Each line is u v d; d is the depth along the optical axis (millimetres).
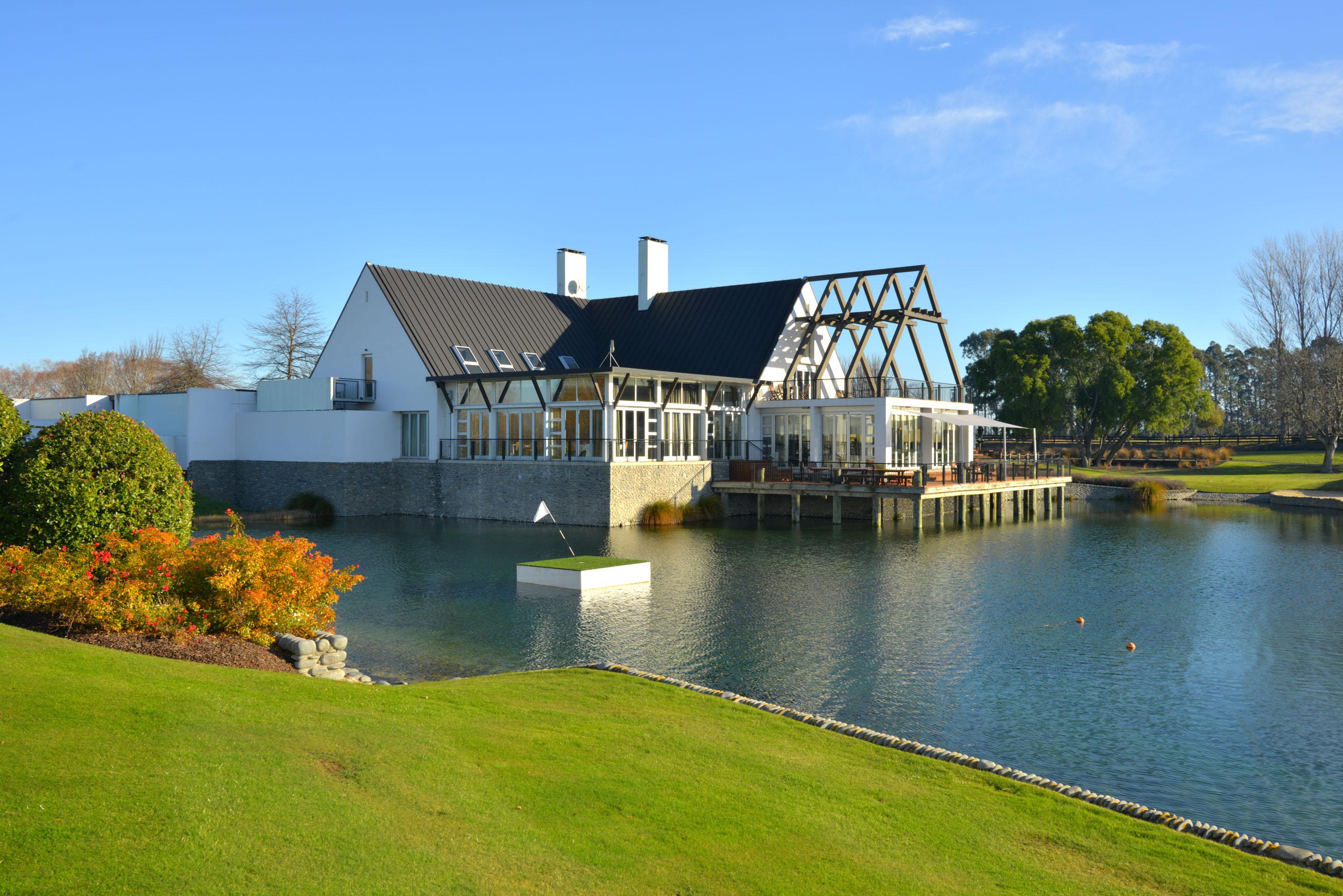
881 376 35125
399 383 37344
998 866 6262
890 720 11016
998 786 7988
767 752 8422
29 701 6879
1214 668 13547
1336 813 8578
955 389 40031
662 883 5488
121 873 4715
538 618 16328
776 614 16906
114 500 13102
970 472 34938
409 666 13086
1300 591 19844
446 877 5148
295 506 35969
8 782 5500
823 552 25469
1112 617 17016
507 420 34781
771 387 38688
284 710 7723
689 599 18219
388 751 7039
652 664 13289
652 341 41719
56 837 4961
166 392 63438
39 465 12789
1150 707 11688
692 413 35531
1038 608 17750
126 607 10523
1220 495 45469
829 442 37219
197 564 11383
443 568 21938
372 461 36312
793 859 6027
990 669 13359
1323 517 37562
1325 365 56688
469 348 38250
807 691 12109
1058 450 69875
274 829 5395
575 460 32375
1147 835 7062
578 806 6500
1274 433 83625
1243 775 9453
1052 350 60906
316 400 36906
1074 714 11367
